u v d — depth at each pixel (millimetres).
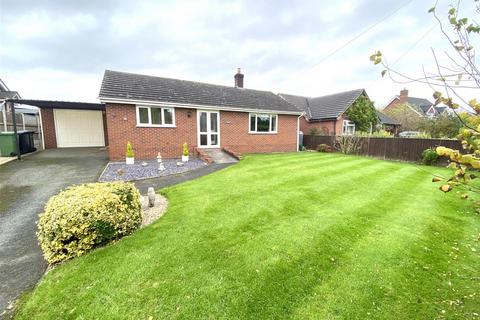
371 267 3402
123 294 2883
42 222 3715
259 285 3029
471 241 4242
